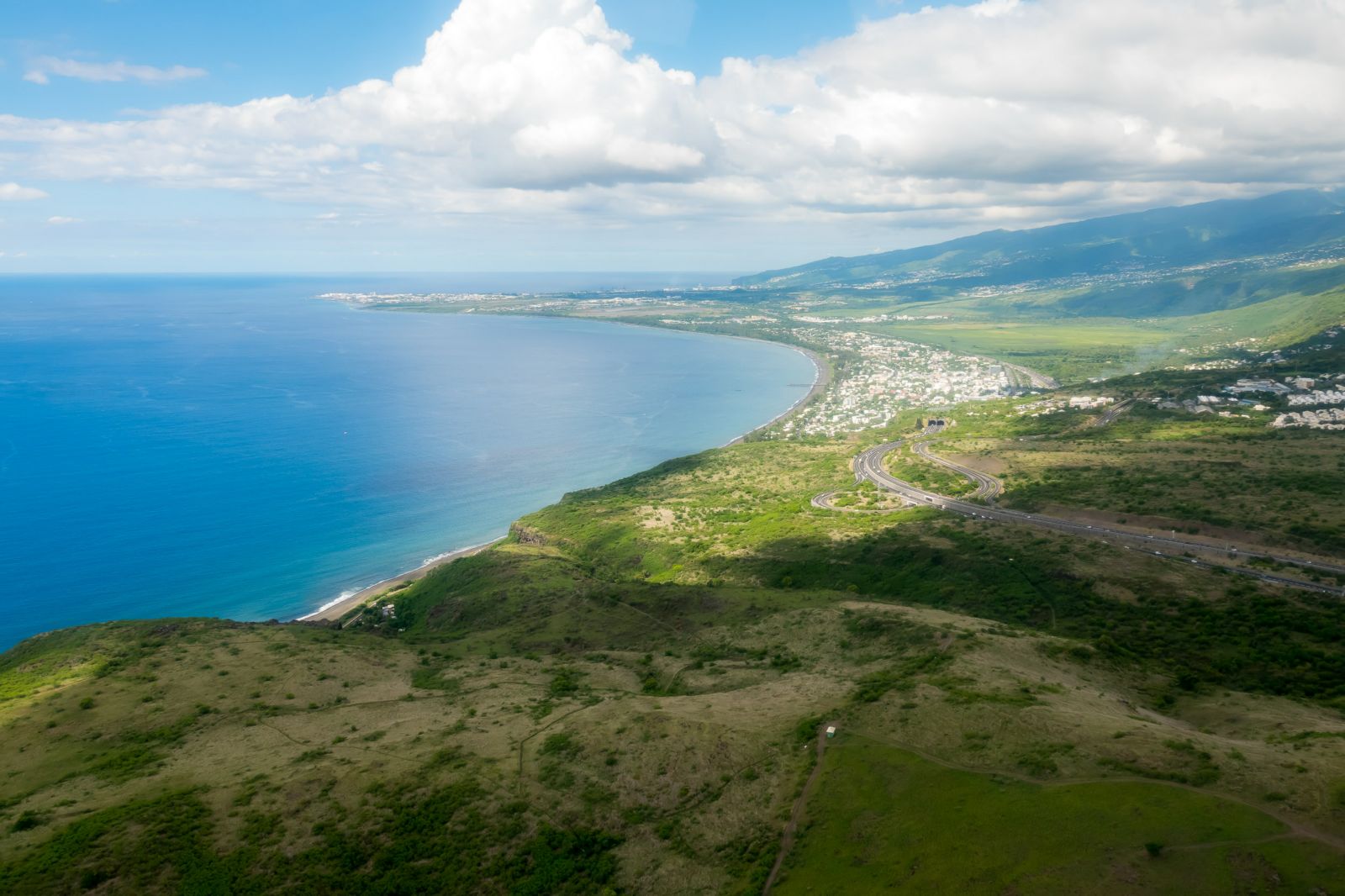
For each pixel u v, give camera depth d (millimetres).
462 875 60062
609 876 59938
